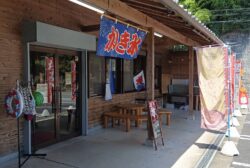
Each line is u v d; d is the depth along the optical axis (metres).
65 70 5.96
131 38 5.08
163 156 4.96
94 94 7.13
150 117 5.54
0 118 4.41
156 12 4.65
